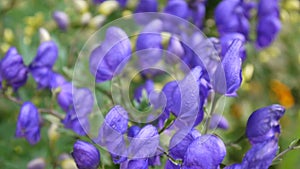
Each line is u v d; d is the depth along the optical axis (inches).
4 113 24.3
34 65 20.2
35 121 18.8
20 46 23.5
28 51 23.4
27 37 25.1
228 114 24.6
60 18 24.4
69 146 21.5
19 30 26.6
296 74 32.1
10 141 23.5
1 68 20.0
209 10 23.6
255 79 28.7
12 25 27.0
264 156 14.4
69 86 19.6
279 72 31.3
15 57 19.9
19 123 18.7
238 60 15.7
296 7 26.1
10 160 23.2
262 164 14.5
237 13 21.7
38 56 20.1
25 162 22.9
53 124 19.4
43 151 22.7
